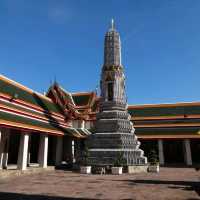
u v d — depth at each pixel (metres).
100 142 32.62
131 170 29.70
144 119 49.03
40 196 14.50
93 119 48.03
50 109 39.69
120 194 15.30
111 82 36.28
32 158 38.03
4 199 13.60
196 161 44.88
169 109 50.09
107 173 29.20
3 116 24.81
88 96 50.97
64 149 41.69
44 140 31.91
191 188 17.64
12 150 34.06
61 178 23.92
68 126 43.09
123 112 34.88
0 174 22.97
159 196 14.63
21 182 20.94
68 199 13.74
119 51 38.06
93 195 14.94
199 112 47.38
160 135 43.44
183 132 43.06
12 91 30.73
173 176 25.67
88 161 31.56
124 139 32.22
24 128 26.67
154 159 32.88
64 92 48.81
